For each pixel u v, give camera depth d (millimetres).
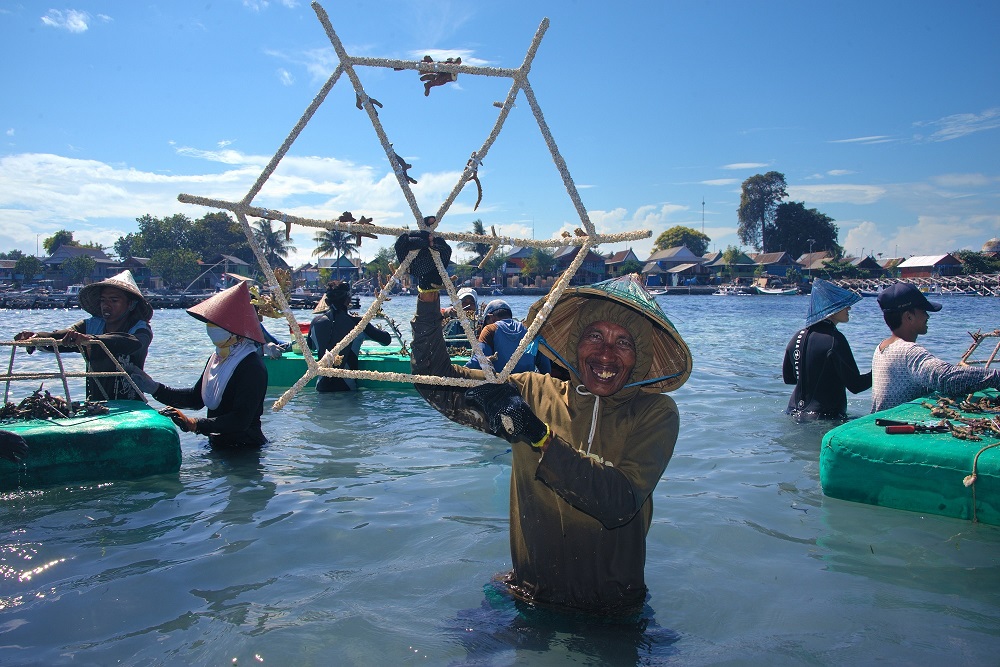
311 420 7156
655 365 2867
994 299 67000
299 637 2760
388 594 3156
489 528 3982
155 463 5066
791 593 3178
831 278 96688
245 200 2611
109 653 2660
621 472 2525
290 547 3709
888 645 2717
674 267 105188
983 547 3695
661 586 3252
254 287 6488
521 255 100000
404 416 7395
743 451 5754
